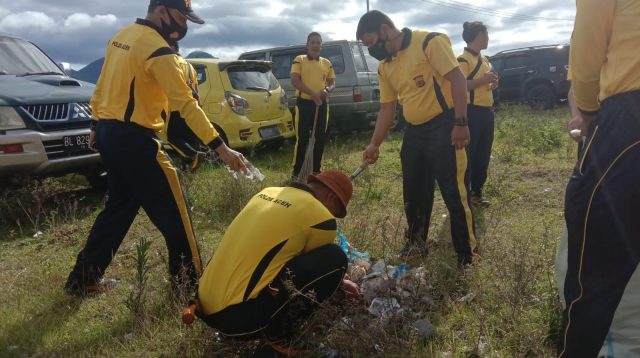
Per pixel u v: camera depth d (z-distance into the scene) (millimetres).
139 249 3461
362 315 3006
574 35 2205
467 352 2854
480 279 3559
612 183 2045
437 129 3877
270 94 8953
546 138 9312
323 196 2955
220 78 8492
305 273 2701
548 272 3350
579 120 3010
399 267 3680
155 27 3402
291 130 9336
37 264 4602
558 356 2291
